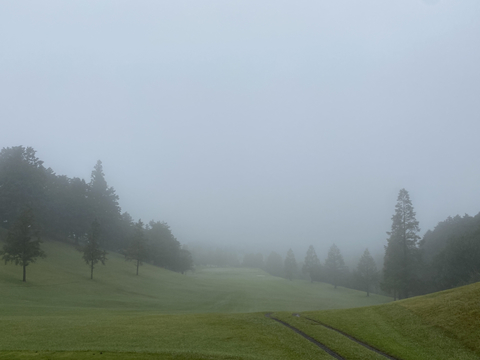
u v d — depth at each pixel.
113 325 25.80
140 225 95.25
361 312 31.33
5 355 17.23
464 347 20.81
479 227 74.44
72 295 52.97
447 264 74.31
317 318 29.88
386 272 73.62
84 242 118.44
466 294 28.70
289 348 21.14
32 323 25.42
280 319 29.16
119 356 17.73
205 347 20.39
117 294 59.91
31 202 85.50
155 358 17.67
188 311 47.19
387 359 20.11
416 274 77.44
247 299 64.88
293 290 90.62
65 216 102.88
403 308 30.08
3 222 87.00
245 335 23.72
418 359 20.08
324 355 20.17
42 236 100.00
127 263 102.81
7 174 84.00
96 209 110.06
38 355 17.44
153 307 49.28
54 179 111.31
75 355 17.66
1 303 38.88
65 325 25.19
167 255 128.50
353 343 22.83
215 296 67.69
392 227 75.06
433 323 25.11
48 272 67.81
